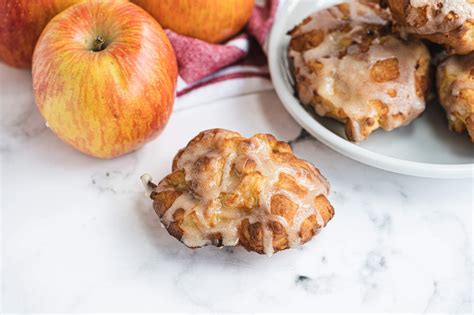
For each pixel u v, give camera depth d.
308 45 0.45
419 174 0.41
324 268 0.39
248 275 0.39
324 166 0.43
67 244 0.40
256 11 0.49
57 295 0.38
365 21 0.45
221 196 0.38
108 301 0.38
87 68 0.39
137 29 0.40
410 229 0.41
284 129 0.45
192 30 0.46
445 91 0.43
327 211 0.38
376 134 0.44
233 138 0.39
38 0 0.42
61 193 0.41
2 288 0.38
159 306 0.38
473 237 0.41
